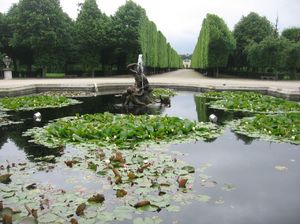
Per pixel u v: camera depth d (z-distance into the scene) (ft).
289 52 110.83
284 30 153.28
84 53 131.23
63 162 20.42
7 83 80.74
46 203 14.53
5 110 41.78
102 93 68.28
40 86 73.10
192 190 16.14
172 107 45.52
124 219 13.43
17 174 18.42
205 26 131.54
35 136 26.89
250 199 15.39
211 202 15.02
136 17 135.23
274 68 119.85
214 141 25.77
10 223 12.87
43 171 18.90
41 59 122.42
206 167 19.67
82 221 13.06
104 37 129.08
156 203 14.62
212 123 32.53
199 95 61.36
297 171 19.12
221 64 129.70
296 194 15.97
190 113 40.09
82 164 19.89
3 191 15.94
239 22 146.82
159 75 159.74
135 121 30.04
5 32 129.80
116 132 25.95
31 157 21.74
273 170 19.27
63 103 48.85
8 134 28.27
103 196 14.89
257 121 30.66
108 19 135.74
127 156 21.18
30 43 119.85
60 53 128.88
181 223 13.23
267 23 144.87
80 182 17.19
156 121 29.53
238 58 146.10
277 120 30.58
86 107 45.55
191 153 22.52
